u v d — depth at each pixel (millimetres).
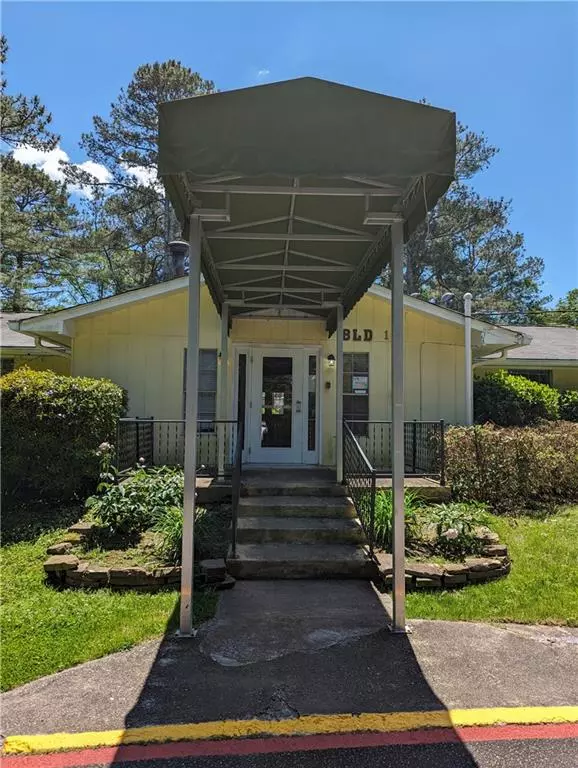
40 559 5223
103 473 6363
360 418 9633
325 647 3678
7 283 21734
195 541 5230
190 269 4043
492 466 7301
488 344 9820
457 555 5258
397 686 3164
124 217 27391
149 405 9438
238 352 9258
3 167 21641
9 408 6797
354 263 5516
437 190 3508
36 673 3289
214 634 3865
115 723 2777
